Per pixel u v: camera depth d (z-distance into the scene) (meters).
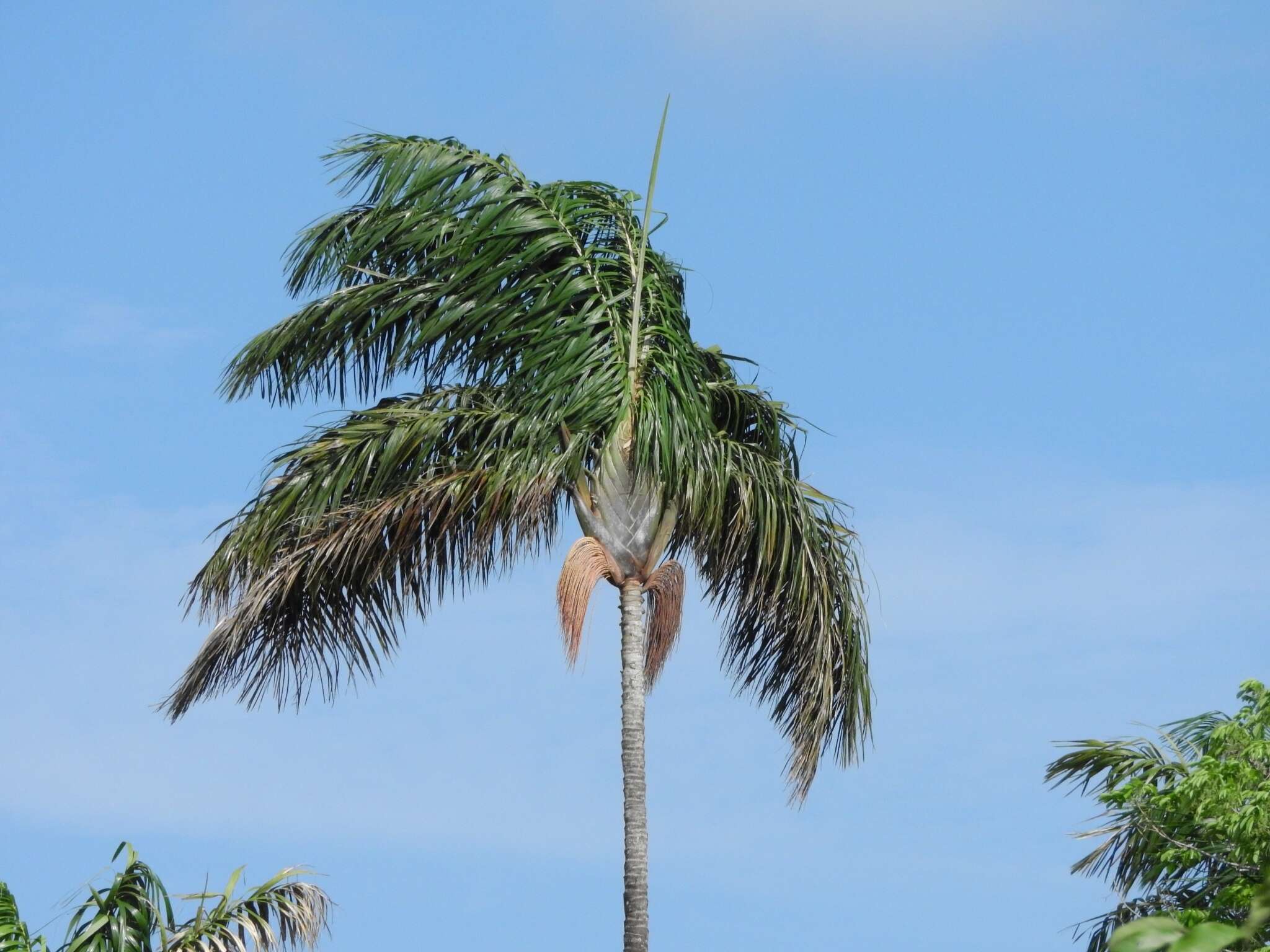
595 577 58.19
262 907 52.81
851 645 61.03
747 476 60.25
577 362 58.78
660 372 59.88
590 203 62.41
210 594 56.34
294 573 55.28
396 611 57.16
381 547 56.25
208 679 56.28
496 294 59.94
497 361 60.28
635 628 59.81
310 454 56.72
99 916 50.22
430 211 60.91
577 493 59.34
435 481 56.34
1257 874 58.59
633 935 58.31
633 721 59.81
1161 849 62.28
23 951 49.00
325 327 60.38
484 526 55.81
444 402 59.16
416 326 60.41
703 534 60.78
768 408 64.19
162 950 51.25
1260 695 63.31
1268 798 56.56
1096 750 67.75
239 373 60.50
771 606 61.00
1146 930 9.34
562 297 59.78
